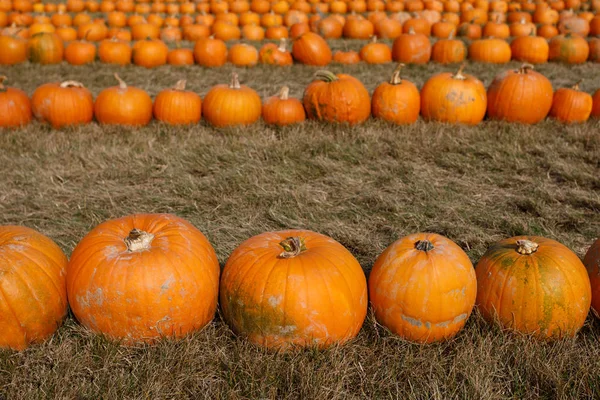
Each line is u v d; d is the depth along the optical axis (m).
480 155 5.83
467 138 6.19
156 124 6.66
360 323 2.94
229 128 6.48
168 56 10.92
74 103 6.55
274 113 6.62
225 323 3.04
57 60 10.96
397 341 2.97
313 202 4.76
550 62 11.46
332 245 3.01
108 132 6.41
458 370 2.76
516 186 5.16
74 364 2.76
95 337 2.87
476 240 4.18
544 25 14.52
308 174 5.34
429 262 2.85
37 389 2.61
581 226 4.44
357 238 4.17
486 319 3.05
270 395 2.62
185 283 2.80
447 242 3.00
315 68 10.48
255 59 10.84
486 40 11.28
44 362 2.81
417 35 11.16
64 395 2.60
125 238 2.85
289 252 2.85
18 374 2.71
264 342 2.85
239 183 5.06
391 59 11.39
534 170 5.47
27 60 10.99
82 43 10.88
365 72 10.25
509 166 5.54
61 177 5.24
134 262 2.76
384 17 15.24
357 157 5.70
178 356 2.81
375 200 4.80
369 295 3.06
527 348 2.87
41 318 2.84
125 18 15.96
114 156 5.70
